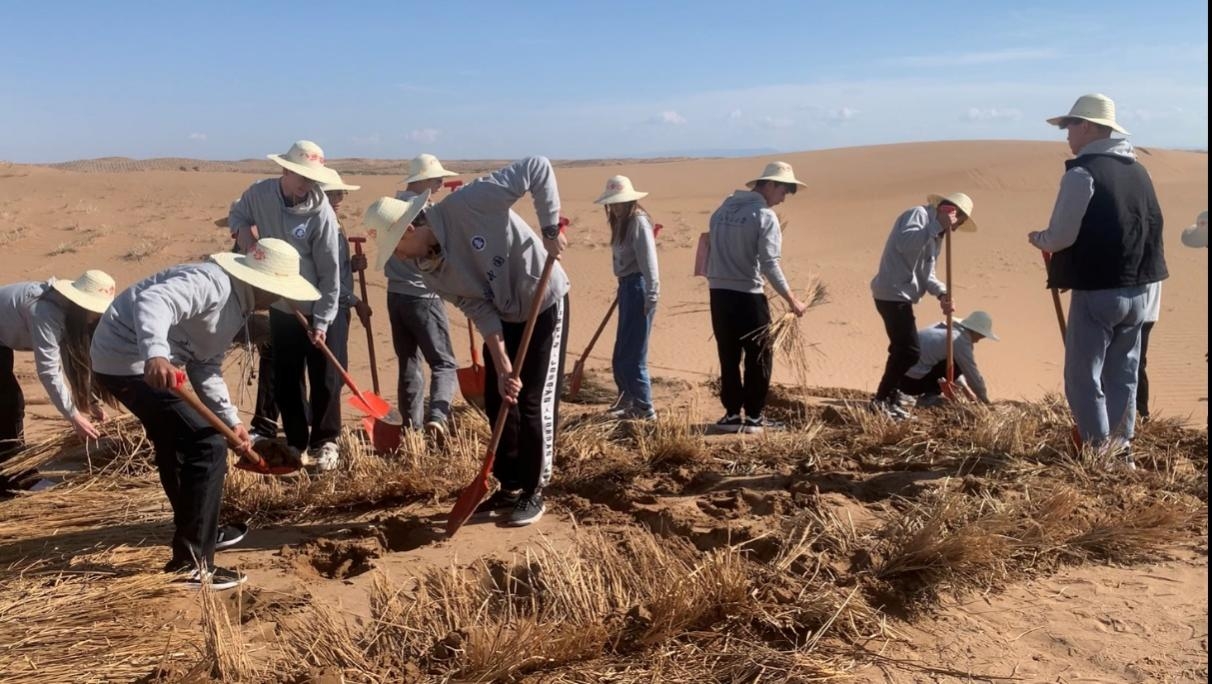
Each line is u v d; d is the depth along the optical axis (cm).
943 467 570
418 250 471
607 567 414
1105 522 466
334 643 354
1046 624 388
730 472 586
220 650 337
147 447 633
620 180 708
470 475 568
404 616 379
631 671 347
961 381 816
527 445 498
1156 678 345
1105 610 399
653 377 998
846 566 427
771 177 691
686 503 524
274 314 598
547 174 462
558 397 516
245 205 588
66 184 3244
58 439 624
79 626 368
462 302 487
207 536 427
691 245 2280
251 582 430
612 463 596
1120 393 570
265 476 546
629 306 716
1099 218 534
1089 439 566
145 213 2647
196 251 2139
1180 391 1104
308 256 582
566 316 508
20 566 439
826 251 2345
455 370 695
